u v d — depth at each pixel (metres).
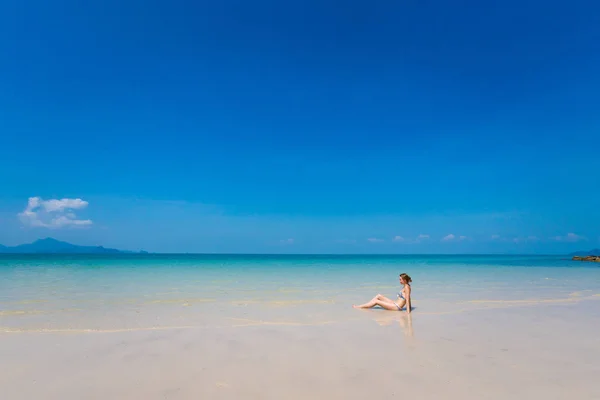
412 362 5.93
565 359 6.11
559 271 31.39
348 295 14.55
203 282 20.00
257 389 4.82
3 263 44.88
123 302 12.12
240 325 8.70
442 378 5.21
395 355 6.32
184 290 15.90
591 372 5.48
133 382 5.05
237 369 5.59
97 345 6.88
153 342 7.12
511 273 28.67
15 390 4.77
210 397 4.57
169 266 40.75
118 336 7.57
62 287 16.61
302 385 4.96
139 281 20.23
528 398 4.54
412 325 8.81
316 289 16.78
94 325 8.56
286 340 7.33
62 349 6.61
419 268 37.78
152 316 9.71
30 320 9.07
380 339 7.43
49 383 5.00
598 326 8.70
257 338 7.47
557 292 15.55
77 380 5.12
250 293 15.01
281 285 18.67
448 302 12.60
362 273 29.34
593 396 4.61
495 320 9.41
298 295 14.44
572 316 9.99
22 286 16.95
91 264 43.75
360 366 5.73
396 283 19.98
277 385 4.96
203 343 7.06
